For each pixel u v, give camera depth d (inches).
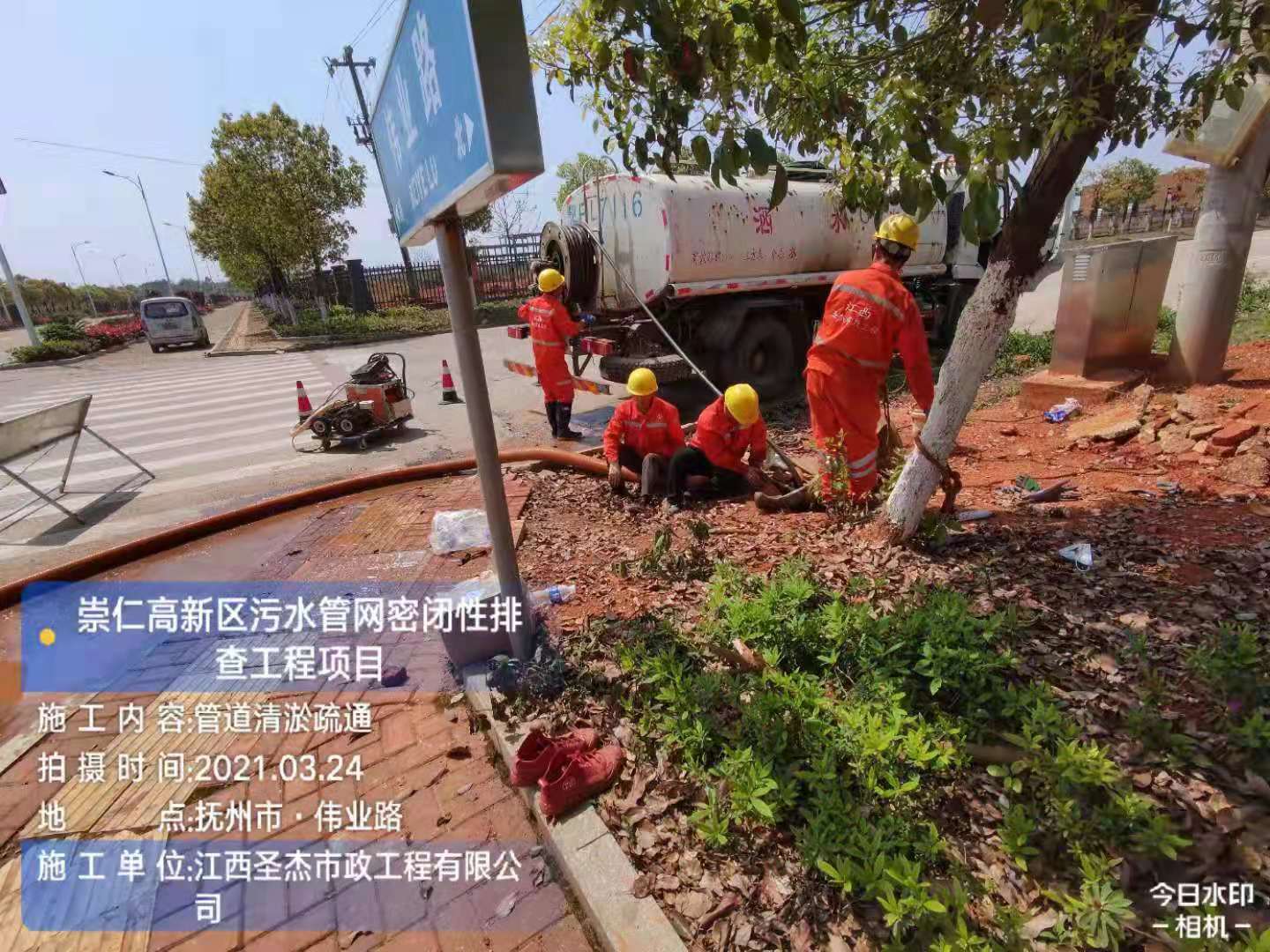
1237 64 95.0
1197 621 109.0
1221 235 218.8
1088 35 85.4
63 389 590.6
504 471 248.5
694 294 304.3
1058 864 73.0
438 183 80.2
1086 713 90.7
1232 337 321.4
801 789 84.0
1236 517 144.7
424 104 78.3
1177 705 91.0
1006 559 136.4
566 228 321.7
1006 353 356.5
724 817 82.1
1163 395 225.1
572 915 81.6
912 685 94.7
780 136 115.0
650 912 74.4
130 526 236.4
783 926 71.7
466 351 98.9
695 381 386.3
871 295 153.7
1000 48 89.0
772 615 110.2
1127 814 71.7
